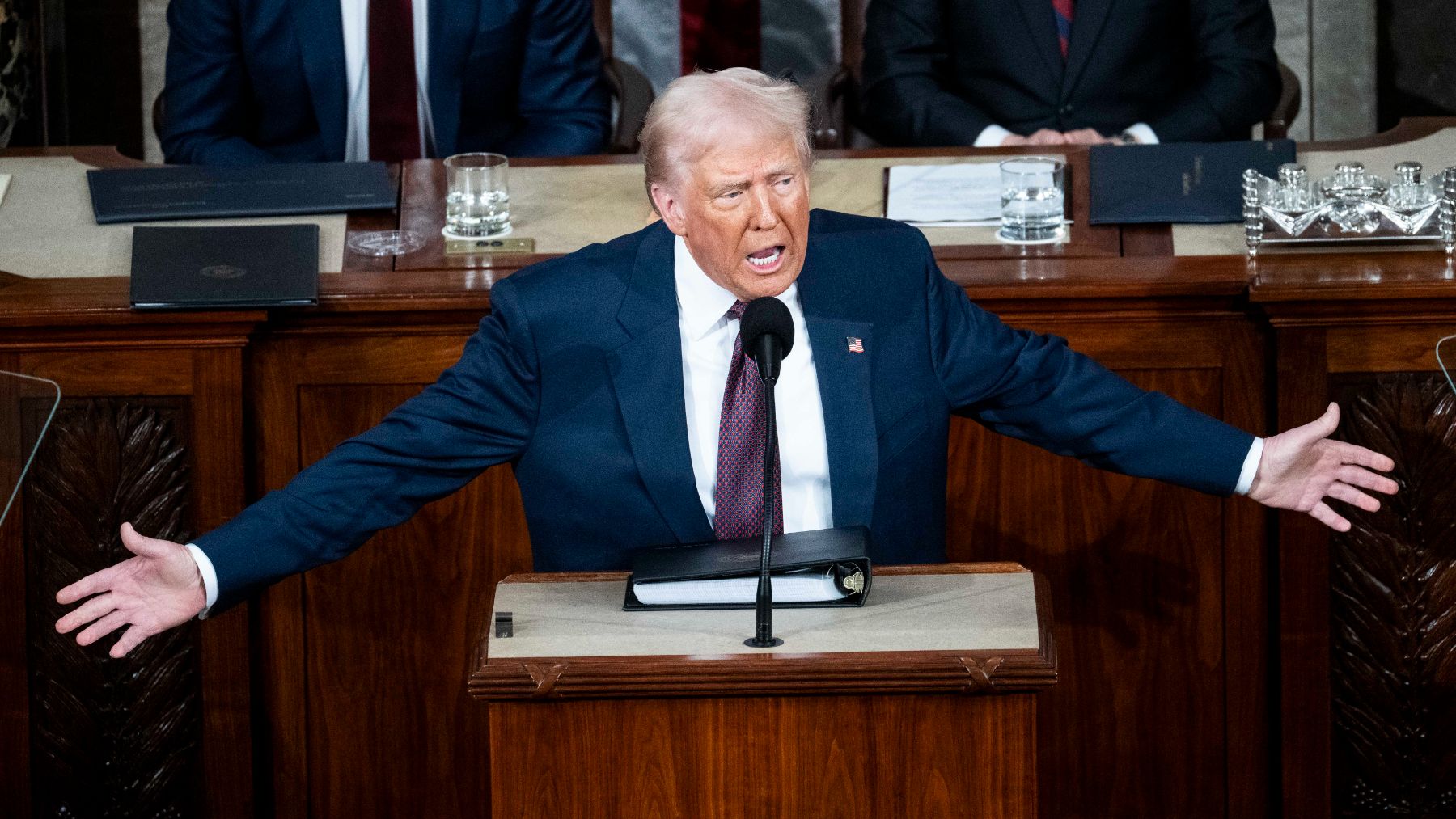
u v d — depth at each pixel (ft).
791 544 23.48
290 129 47.80
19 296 33.65
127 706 33.94
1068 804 35.47
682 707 20.48
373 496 26.09
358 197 38.11
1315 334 32.86
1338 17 67.21
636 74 57.52
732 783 20.61
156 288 32.89
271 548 25.09
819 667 20.21
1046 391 27.76
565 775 20.62
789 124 24.48
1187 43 50.49
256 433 34.35
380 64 47.67
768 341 22.50
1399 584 33.24
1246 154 38.78
